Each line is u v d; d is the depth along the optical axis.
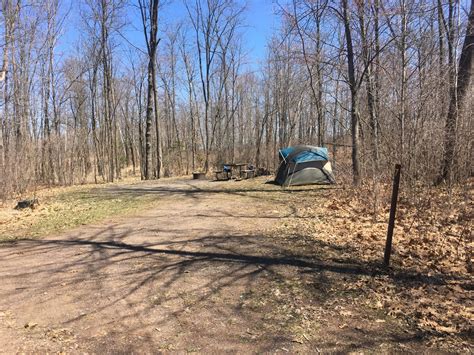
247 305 3.79
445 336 3.10
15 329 3.35
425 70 9.09
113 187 15.16
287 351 2.93
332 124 21.84
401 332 3.19
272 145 31.12
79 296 4.08
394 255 5.28
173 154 30.61
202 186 14.64
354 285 4.23
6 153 12.97
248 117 35.53
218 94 30.75
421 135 8.70
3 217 8.66
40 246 6.17
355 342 3.04
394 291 4.04
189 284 4.38
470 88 9.97
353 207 8.82
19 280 4.60
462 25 10.61
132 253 5.64
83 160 21.97
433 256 5.21
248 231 6.84
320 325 3.34
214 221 7.82
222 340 3.12
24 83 19.84
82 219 8.28
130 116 39.97
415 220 7.21
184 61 31.55
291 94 27.22
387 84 9.97
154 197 11.63
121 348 3.01
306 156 13.52
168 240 6.33
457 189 9.00
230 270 4.80
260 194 11.68
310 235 6.42
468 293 3.96
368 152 9.68
